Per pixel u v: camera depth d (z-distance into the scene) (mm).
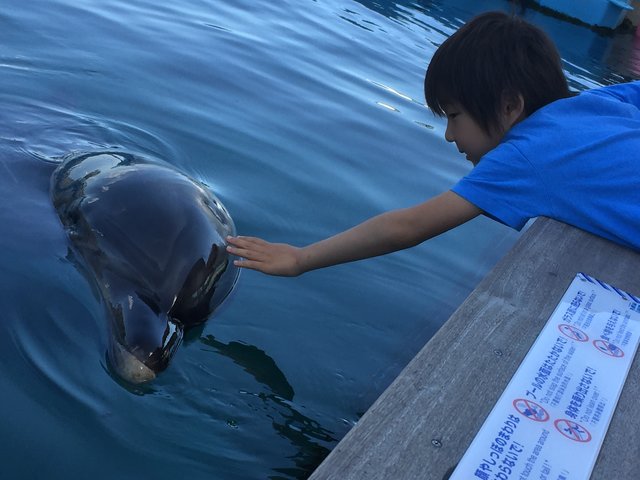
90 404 2467
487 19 2811
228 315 3084
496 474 1669
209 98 5176
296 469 2371
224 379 2717
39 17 5863
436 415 1834
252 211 3893
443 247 4078
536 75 2764
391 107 5930
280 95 5570
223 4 7398
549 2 11250
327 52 6859
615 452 1790
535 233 2656
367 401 2764
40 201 3594
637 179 2631
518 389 1928
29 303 2879
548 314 2260
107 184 3420
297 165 4535
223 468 2324
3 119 4305
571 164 2643
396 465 1687
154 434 2400
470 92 2744
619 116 2844
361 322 3238
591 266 2541
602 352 2105
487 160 2688
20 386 2484
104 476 2199
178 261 3031
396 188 4590
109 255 3111
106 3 6535
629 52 10617
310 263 2764
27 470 2168
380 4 9297
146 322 2801
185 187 3369
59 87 4855
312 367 2883
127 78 5188
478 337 2117
